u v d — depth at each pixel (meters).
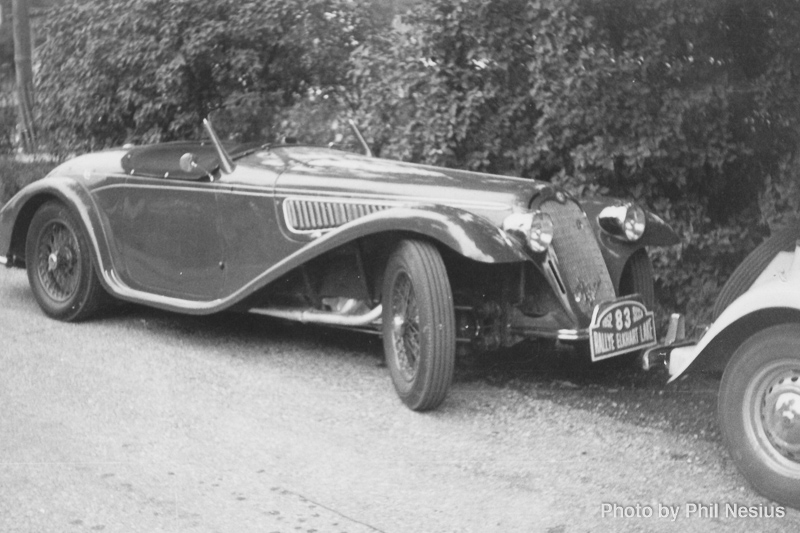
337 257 5.39
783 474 3.80
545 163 7.07
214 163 5.88
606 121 6.66
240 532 3.57
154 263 6.14
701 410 5.00
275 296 5.76
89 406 4.84
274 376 5.38
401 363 4.94
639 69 6.59
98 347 5.86
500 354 6.00
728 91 6.56
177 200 5.98
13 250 6.81
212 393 5.07
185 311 5.79
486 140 7.13
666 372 5.65
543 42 6.70
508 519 3.71
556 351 6.12
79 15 9.34
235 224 5.74
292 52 9.07
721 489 4.01
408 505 3.82
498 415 4.87
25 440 4.39
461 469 4.18
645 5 6.50
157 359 5.64
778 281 3.89
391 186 5.36
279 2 8.74
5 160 10.50
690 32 6.59
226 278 5.82
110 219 6.30
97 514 3.68
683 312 6.92
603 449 4.44
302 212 5.52
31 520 3.62
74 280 6.38
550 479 4.09
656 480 4.10
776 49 6.64
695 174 6.92
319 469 4.15
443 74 7.14
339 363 5.66
